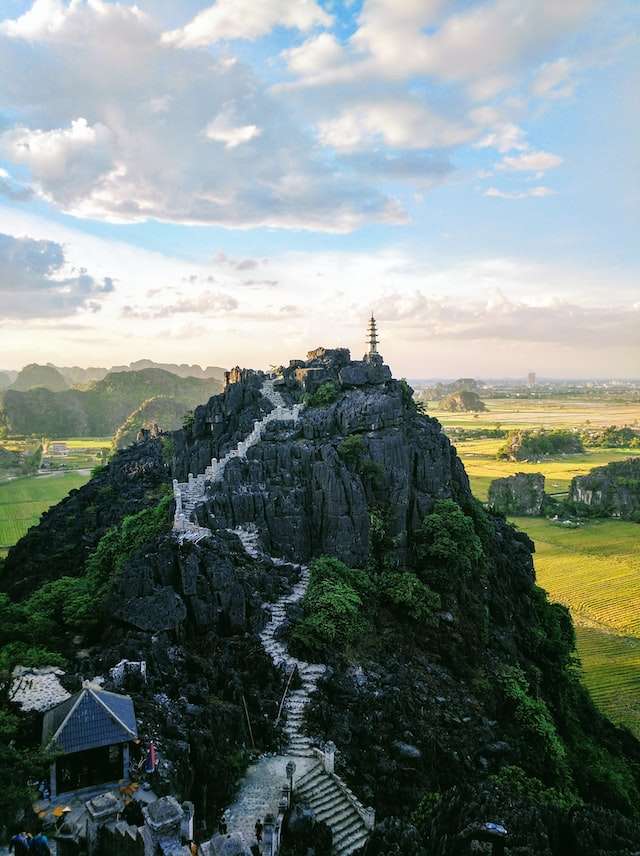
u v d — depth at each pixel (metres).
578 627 130.00
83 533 101.81
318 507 77.12
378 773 50.31
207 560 61.88
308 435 87.94
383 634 66.75
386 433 84.44
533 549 101.31
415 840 31.78
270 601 65.94
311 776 46.25
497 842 29.81
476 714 61.28
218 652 56.06
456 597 73.62
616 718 93.50
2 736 39.00
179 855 28.55
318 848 40.47
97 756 37.78
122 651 51.41
